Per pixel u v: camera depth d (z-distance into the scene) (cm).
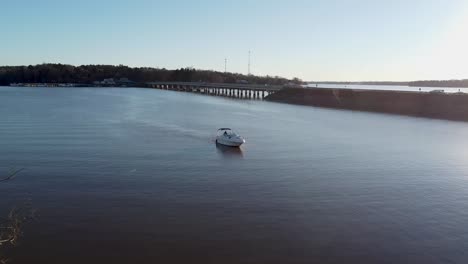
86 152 4338
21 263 2016
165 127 6381
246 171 3703
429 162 4197
